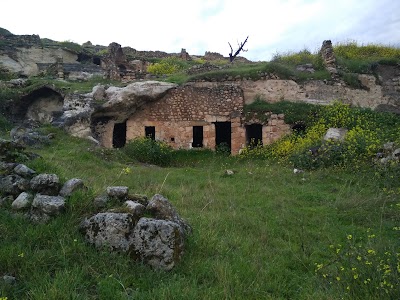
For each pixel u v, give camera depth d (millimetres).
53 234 4078
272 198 7801
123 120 16156
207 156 15195
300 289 3789
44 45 25172
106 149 12977
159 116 16172
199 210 6520
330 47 16875
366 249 4348
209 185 8984
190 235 4645
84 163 10273
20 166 5035
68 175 6148
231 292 3506
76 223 4281
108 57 21516
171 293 3354
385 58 17531
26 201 4516
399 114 15633
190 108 16031
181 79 16938
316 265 4238
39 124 15602
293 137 14227
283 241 5250
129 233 4027
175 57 29781
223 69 17297
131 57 26375
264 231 5543
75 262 3717
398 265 3430
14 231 4109
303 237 5395
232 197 7742
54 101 17375
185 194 7770
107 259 3779
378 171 8844
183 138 16016
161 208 4457
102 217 4105
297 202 7434
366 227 5871
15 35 24938
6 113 16766
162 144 14672
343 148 10766
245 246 4824
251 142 15656
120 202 4574
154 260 3895
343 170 9742
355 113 14352
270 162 12922
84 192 4664
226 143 16281
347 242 5098
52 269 3604
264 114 15352
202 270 3938
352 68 16734
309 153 11227
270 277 3994
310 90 15953
